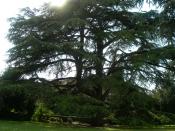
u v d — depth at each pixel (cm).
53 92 2964
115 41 2977
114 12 3173
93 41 3131
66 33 3141
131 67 2928
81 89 3086
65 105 2770
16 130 2316
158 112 3303
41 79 3122
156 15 3112
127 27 3234
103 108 2823
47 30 3028
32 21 3083
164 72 3077
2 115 3338
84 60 3053
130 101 2917
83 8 3112
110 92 3142
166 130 2723
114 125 3066
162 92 3188
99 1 3045
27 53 3005
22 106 3322
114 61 3083
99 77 2988
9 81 3041
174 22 2856
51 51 3005
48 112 3356
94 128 2744
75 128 2681
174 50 2931
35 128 2516
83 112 2766
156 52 2994
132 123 2923
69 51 2934
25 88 2900
